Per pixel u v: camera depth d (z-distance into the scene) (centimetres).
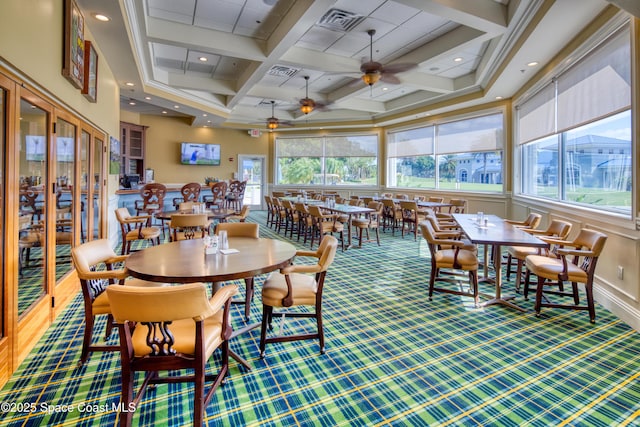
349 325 292
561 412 183
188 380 192
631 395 197
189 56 591
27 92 226
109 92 509
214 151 1124
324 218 611
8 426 169
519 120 638
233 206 1043
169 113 1001
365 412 183
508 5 385
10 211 208
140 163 986
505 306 335
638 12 232
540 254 363
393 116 933
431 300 352
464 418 179
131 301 143
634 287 286
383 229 820
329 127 1094
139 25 420
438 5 348
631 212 293
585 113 387
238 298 359
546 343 260
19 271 226
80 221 356
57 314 297
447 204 718
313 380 212
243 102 962
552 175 506
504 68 505
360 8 414
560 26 360
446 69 632
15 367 216
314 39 502
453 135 817
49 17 256
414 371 222
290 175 1200
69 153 321
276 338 240
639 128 283
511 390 203
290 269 221
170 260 220
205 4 411
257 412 183
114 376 212
